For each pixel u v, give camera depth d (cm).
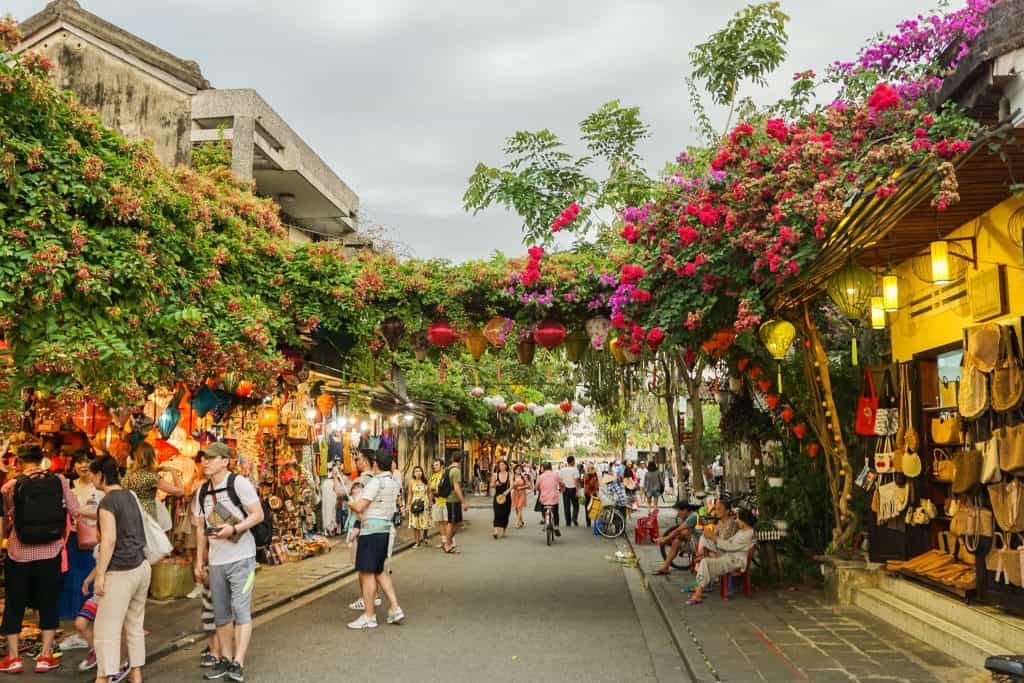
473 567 1555
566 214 1040
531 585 1327
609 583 1353
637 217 945
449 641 903
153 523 739
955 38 1050
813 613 999
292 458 1711
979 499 802
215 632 788
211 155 1692
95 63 1616
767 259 824
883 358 1288
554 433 5294
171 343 880
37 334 720
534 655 836
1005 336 758
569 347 1126
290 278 1098
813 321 1180
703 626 925
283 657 827
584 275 1059
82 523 862
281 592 1192
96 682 689
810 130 828
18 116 720
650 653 843
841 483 1229
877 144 771
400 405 2358
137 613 714
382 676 752
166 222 886
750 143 878
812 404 1248
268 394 1173
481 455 5703
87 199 767
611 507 2225
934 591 889
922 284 999
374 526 987
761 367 1280
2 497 744
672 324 928
